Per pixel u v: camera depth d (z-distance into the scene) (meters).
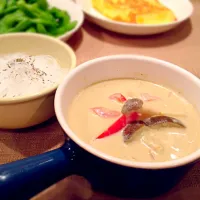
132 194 0.29
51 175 0.27
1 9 0.58
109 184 0.28
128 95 0.35
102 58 0.35
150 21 0.62
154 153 0.29
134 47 0.59
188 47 0.59
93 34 0.61
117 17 0.62
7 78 0.38
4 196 0.26
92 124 0.32
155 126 0.31
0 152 0.36
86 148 0.25
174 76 0.35
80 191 0.32
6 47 0.44
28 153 0.36
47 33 0.57
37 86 0.38
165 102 0.35
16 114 0.35
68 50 0.41
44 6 0.60
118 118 0.32
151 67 0.36
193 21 0.68
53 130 0.39
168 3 0.71
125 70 0.36
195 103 0.34
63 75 0.40
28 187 0.26
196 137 0.31
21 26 0.55
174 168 0.25
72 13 0.62
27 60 0.42
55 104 0.29
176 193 0.33
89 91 0.35
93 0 0.69
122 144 0.30
